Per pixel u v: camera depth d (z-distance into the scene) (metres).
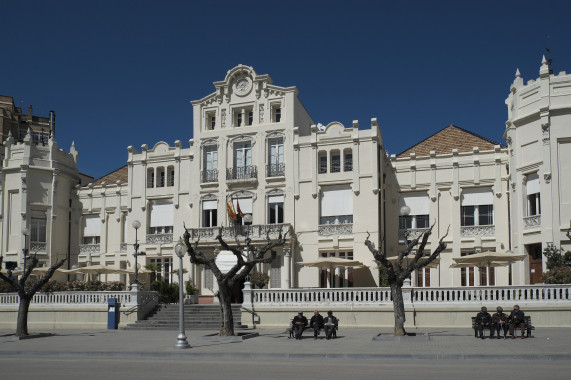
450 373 14.93
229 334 26.56
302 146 43.72
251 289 33.47
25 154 48.03
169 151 47.56
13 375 15.62
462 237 41.25
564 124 34.03
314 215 42.72
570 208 33.38
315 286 41.81
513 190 36.72
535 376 14.20
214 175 45.62
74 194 51.03
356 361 18.38
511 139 36.97
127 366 17.47
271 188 43.88
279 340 25.25
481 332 23.91
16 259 46.91
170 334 30.16
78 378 14.88
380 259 24.80
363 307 31.39
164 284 40.50
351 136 42.53
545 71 34.88
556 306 28.38
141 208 47.62
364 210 41.56
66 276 49.19
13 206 47.94
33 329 35.78
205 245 43.66
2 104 64.88
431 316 30.28
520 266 35.44
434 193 42.25
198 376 14.95
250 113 45.91
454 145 44.53
